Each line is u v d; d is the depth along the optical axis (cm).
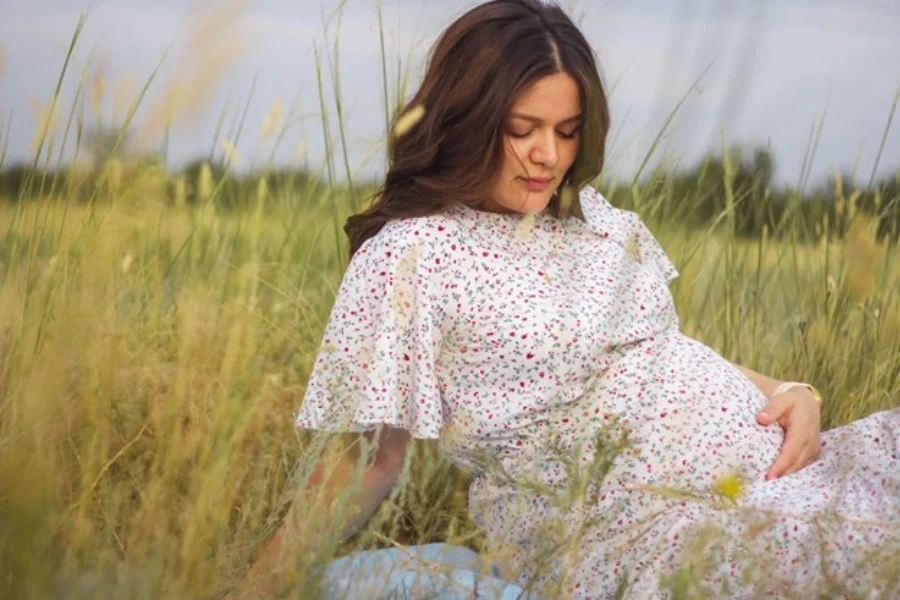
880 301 288
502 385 200
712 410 200
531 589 160
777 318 312
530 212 203
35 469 131
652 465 193
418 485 227
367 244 204
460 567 184
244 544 159
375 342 197
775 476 198
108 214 149
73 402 148
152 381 176
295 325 264
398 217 205
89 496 146
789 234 312
